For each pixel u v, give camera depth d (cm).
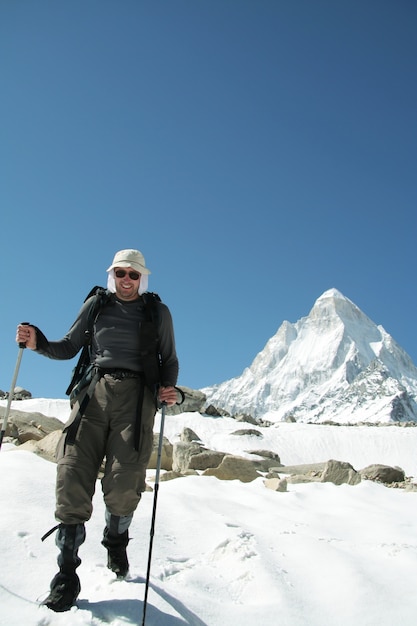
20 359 373
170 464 1435
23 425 1367
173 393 377
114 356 369
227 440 3391
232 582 429
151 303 389
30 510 455
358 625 377
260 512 695
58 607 311
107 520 360
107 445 354
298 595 412
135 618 311
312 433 3825
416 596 426
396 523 712
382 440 3784
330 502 880
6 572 353
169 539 506
